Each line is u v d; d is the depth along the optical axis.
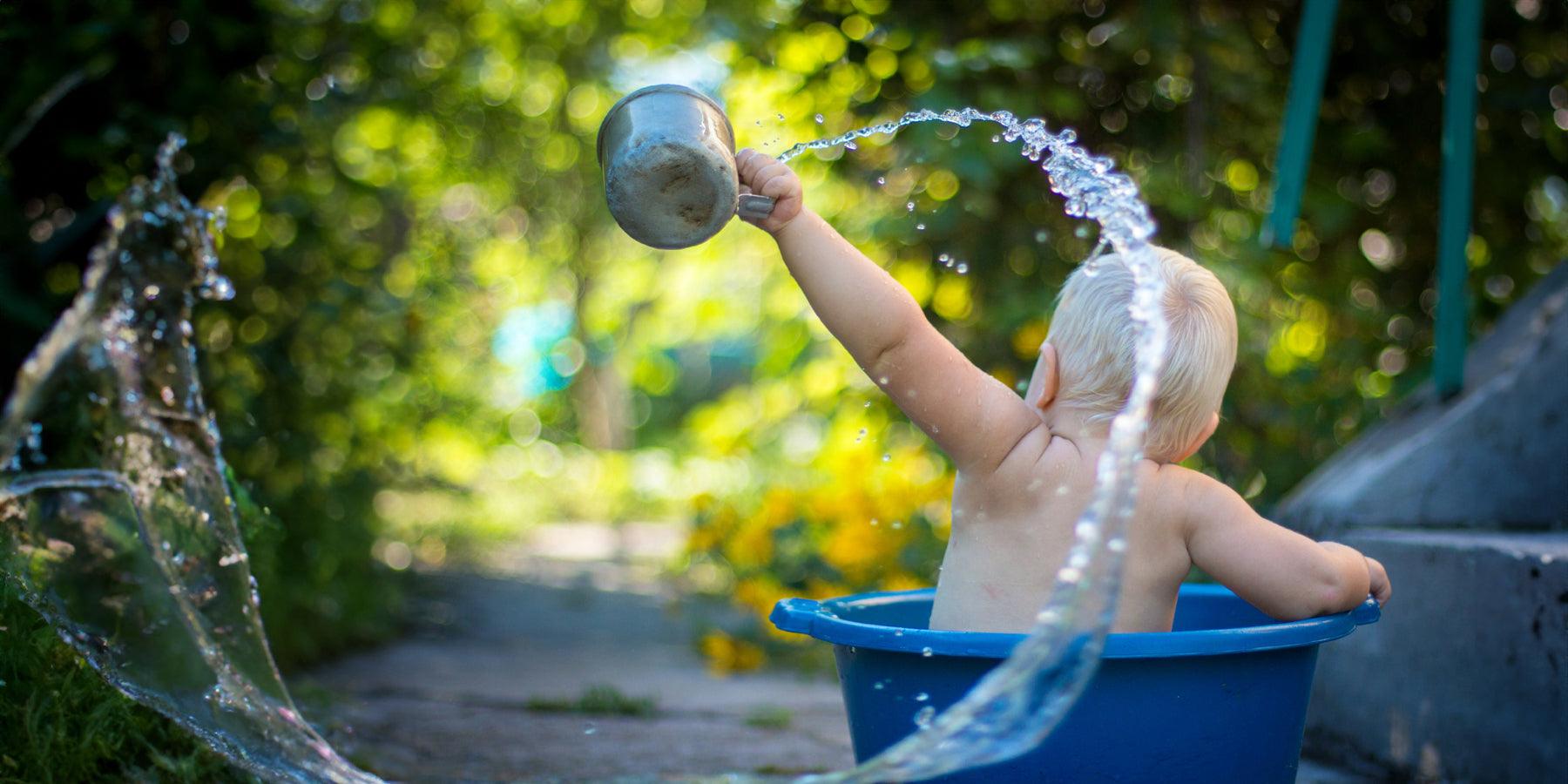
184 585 1.93
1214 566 1.45
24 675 1.59
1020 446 1.45
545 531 9.75
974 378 1.45
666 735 2.62
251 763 1.67
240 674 1.89
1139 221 1.17
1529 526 2.38
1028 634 1.27
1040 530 1.44
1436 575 2.13
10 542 1.75
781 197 1.37
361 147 5.39
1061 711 0.97
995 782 1.29
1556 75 3.66
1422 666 2.16
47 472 1.99
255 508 2.35
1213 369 1.51
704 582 6.29
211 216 2.61
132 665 1.71
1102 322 1.50
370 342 4.91
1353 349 3.95
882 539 3.97
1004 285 3.57
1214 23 3.56
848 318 1.38
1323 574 1.41
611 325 9.41
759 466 5.95
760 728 2.72
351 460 4.82
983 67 3.21
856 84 3.75
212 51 3.19
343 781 1.74
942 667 1.29
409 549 6.95
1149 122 3.68
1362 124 3.85
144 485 2.07
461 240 7.27
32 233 3.24
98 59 3.01
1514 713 1.93
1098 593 1.15
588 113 7.36
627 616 5.38
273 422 3.93
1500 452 2.43
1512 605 1.94
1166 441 1.50
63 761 1.55
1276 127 3.81
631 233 1.32
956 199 3.48
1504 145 3.76
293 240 3.99
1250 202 3.82
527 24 5.81
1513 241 3.89
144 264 2.54
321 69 3.88
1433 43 3.70
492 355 8.98
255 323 3.91
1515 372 2.49
